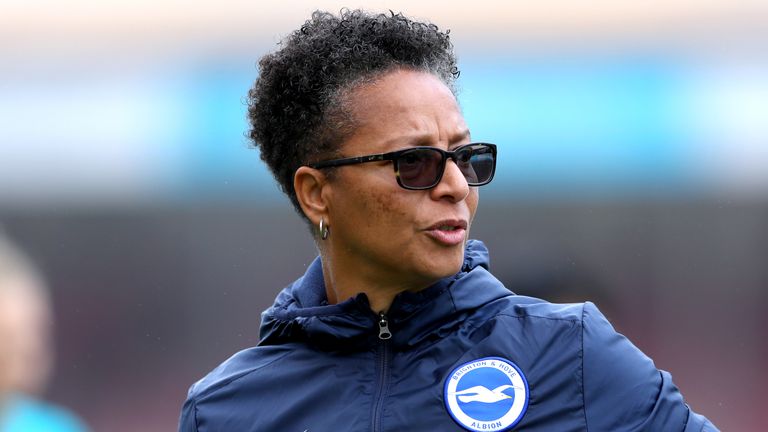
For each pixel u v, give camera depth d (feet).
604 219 88.58
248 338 88.89
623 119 89.61
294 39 28.19
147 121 91.76
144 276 89.25
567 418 24.70
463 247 26.20
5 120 91.35
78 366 88.02
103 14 97.96
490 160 26.86
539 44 94.43
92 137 91.15
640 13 96.53
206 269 89.20
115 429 87.40
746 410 86.58
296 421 26.50
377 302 27.07
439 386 25.46
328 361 27.02
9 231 89.76
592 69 91.50
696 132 89.56
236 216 89.66
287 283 88.79
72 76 93.40
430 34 27.35
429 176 25.54
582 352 25.39
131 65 94.73
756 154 88.94
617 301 83.92
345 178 26.32
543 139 89.04
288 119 27.61
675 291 88.07
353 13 28.04
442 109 26.12
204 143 90.99
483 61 92.79
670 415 24.79
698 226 88.48
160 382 88.02
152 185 90.33
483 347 25.90
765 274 87.40
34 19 97.09
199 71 94.94
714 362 87.71
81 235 89.92
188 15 97.81
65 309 88.63
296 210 28.76
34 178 90.27
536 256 49.26
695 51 92.89
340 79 26.53
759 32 92.48
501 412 24.85
